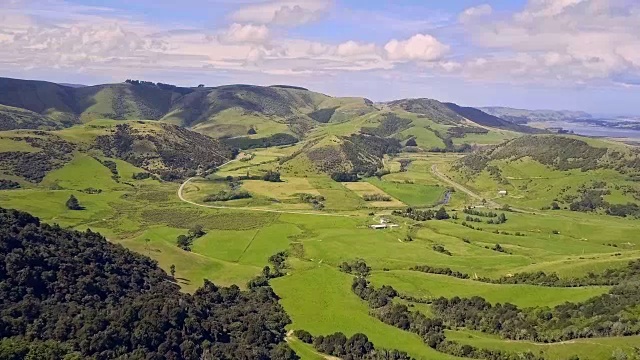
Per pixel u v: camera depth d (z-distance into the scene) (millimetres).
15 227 160875
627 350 136875
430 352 152125
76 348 124562
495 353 145500
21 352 114312
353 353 152750
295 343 159750
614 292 168500
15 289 137500
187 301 165250
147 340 135750
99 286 156000
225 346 146750
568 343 145750
